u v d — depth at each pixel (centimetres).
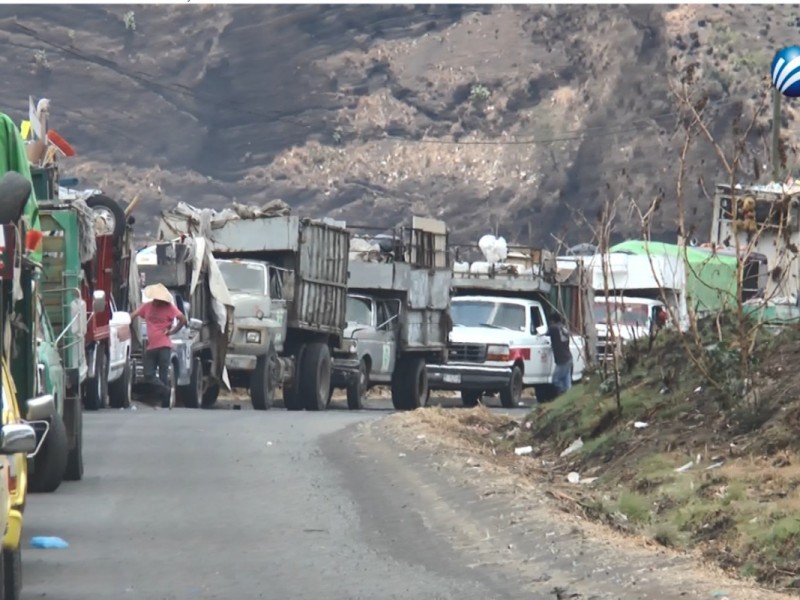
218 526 4447
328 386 10981
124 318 9044
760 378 5594
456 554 3966
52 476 5050
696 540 4156
